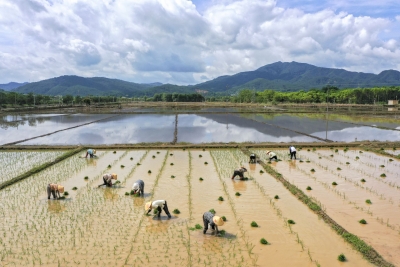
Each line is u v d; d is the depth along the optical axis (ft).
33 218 54.60
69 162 95.76
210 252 43.60
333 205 59.98
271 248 44.55
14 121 205.26
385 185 72.90
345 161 97.09
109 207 59.41
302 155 105.81
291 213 56.75
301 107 361.10
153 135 148.56
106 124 190.90
